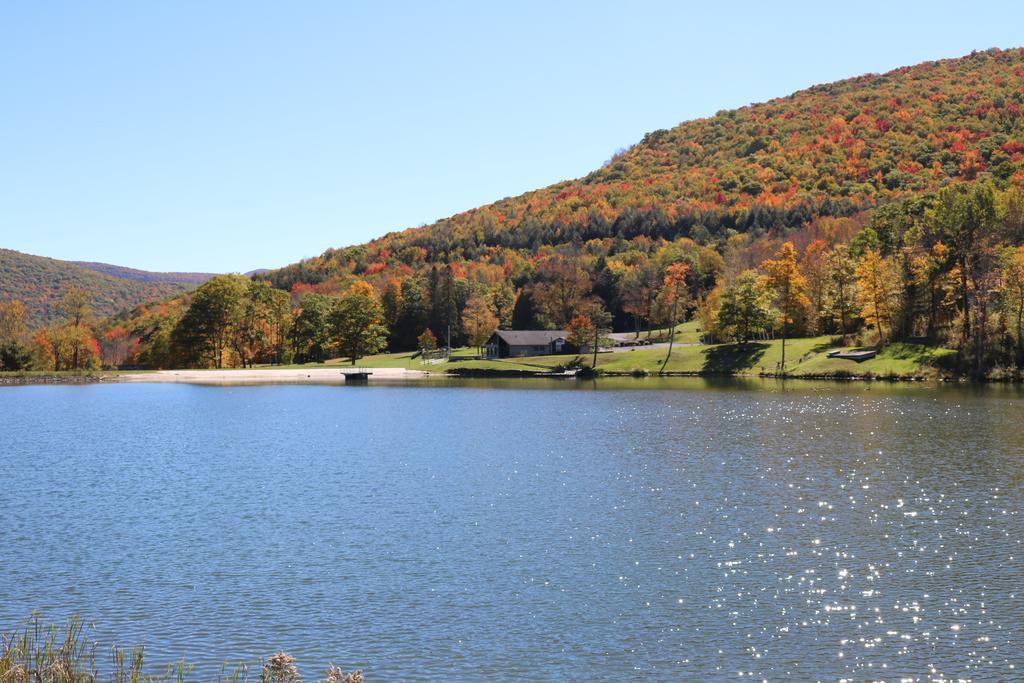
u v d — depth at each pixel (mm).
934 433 67812
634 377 152625
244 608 28688
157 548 35906
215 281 196500
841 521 39250
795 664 24125
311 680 23250
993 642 25406
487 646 25484
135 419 92938
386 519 40781
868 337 138750
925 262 128500
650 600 29125
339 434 75875
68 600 29562
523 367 171750
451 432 76125
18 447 68562
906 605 28375
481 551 35094
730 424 77000
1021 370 114062
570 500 44594
